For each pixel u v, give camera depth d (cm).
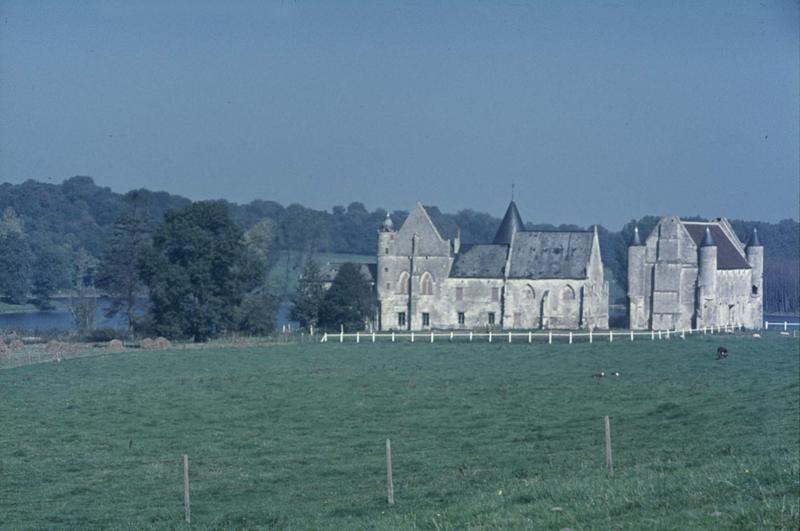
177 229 17325
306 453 7544
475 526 4500
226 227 17675
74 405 9875
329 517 5419
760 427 7444
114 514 5897
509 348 15712
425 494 5850
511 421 8644
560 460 6744
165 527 5456
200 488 6512
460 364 13375
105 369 12912
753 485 4672
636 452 6750
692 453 6488
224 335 17788
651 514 4278
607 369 12475
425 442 7831
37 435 8388
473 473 6475
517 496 5181
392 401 9931
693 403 9012
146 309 19075
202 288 17300
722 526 3906
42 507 6100
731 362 13025
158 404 9931
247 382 11481
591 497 4809
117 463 7325
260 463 7231
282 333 18388
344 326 19075
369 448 7662
